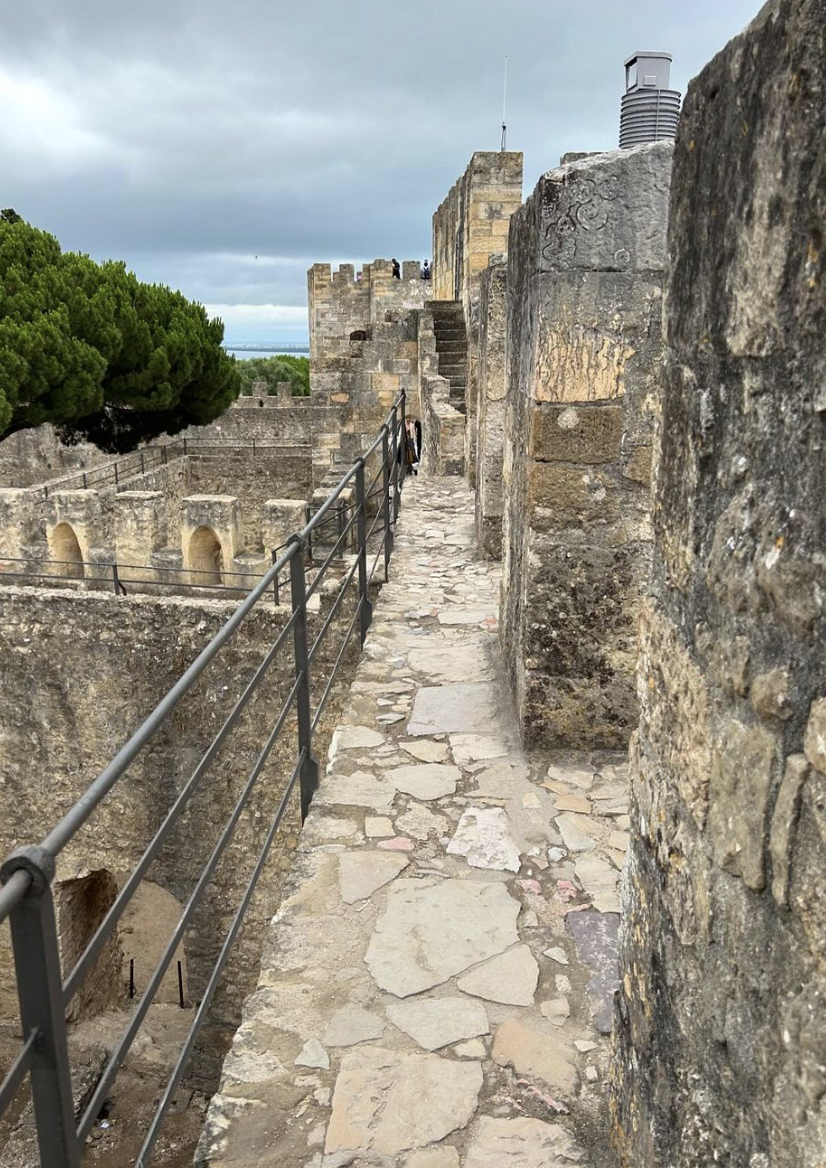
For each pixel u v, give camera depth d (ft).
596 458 13.10
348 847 11.72
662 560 6.04
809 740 3.76
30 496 39.19
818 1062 3.67
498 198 50.93
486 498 25.38
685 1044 5.38
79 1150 5.20
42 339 59.06
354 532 32.94
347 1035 8.61
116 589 28.53
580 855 11.51
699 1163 5.07
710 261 4.93
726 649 4.69
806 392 3.80
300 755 12.70
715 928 4.89
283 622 26.25
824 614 3.65
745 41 4.34
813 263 3.68
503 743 14.55
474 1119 7.65
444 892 10.78
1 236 62.49
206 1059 28.58
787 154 3.83
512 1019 8.80
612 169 12.09
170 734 27.96
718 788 4.81
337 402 59.16
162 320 70.74
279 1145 7.42
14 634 28.45
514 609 16.05
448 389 48.78
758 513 4.31
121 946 31.91
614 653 13.79
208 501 36.86
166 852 28.73
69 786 29.63
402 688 16.78
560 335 12.68
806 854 3.78
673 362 5.74
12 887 4.23
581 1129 7.55
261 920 27.86
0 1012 30.37
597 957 9.64
